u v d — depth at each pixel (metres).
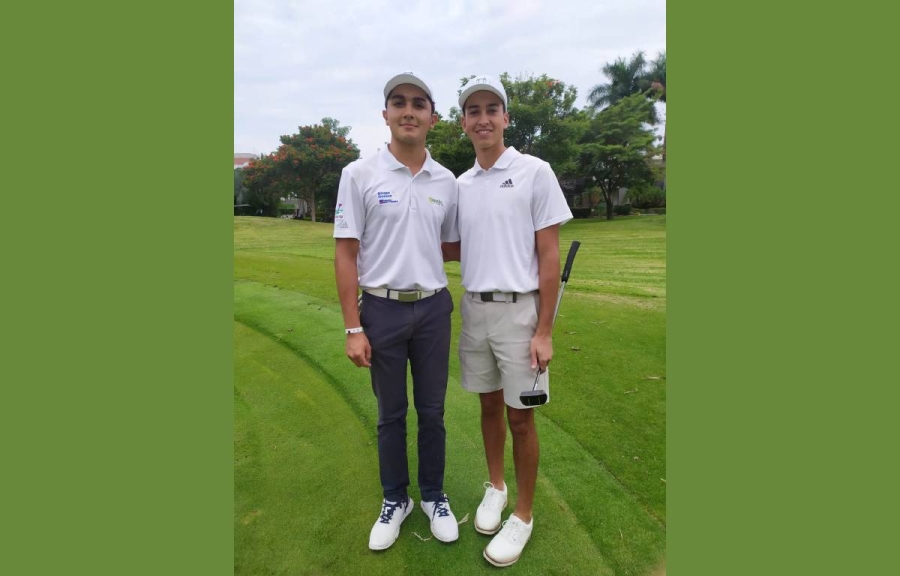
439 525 2.13
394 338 2.04
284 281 7.37
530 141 21.62
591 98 26.44
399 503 2.19
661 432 2.82
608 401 3.18
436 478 2.22
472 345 2.11
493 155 1.98
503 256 1.97
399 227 1.98
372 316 2.05
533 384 2.00
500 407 2.21
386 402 2.12
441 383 2.17
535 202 1.96
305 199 30.84
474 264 2.03
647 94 25.27
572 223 22.20
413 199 1.99
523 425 2.00
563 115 22.88
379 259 2.01
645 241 12.98
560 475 2.48
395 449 2.15
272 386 3.58
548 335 1.99
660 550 2.03
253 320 5.12
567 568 1.96
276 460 2.69
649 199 27.72
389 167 1.99
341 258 1.98
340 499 2.38
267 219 24.14
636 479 2.44
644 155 23.17
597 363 3.79
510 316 1.99
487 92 1.90
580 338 4.34
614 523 2.17
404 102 1.93
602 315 5.05
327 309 5.55
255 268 8.75
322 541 2.13
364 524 2.22
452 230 2.20
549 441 2.76
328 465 2.64
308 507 2.33
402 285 2.01
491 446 2.24
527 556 2.02
